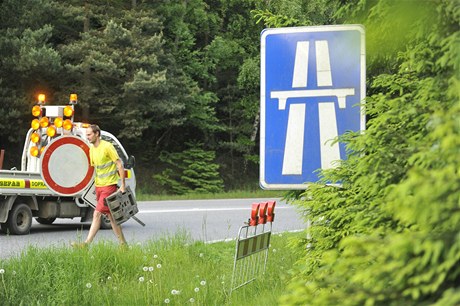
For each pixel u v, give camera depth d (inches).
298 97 677.3
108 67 3971.5
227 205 3065.9
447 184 307.4
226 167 4950.8
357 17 595.8
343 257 364.8
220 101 5049.2
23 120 4151.1
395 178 440.5
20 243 1555.1
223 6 4960.6
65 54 4065.0
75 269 959.0
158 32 4360.2
